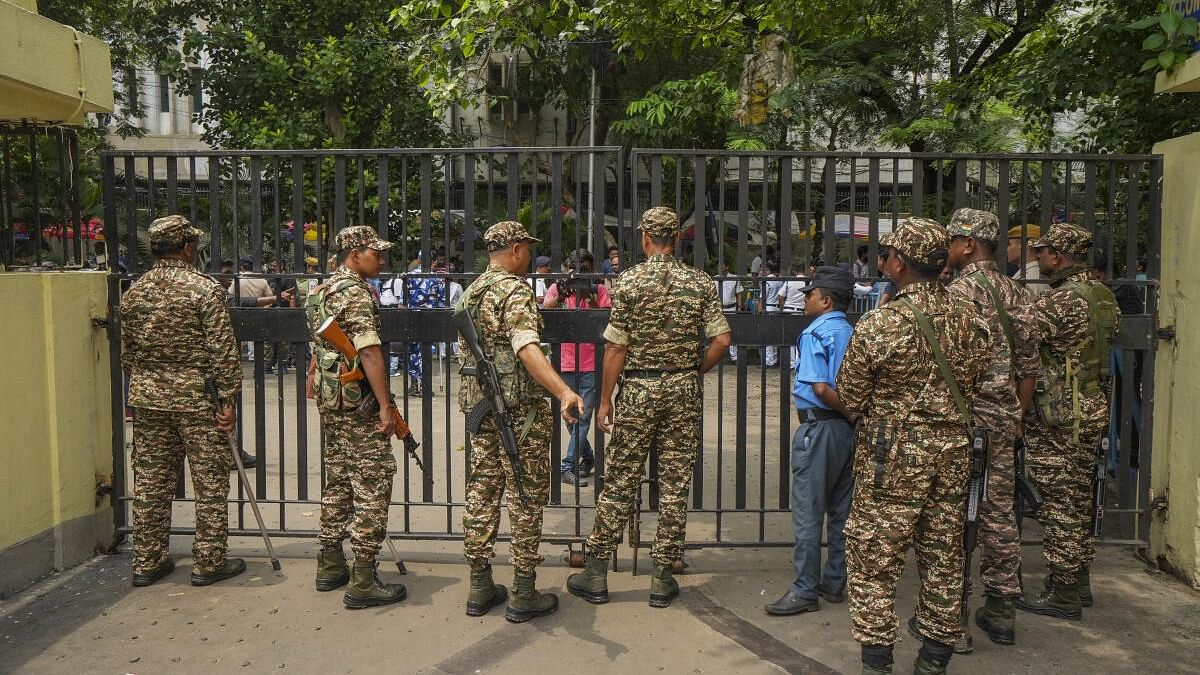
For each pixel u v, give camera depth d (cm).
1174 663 360
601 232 461
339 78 1167
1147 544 471
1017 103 640
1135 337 463
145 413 427
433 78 618
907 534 317
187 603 418
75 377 465
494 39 607
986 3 1137
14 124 464
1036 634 387
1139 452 470
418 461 452
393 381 1098
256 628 391
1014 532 371
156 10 1322
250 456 686
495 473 400
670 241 410
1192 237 436
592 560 420
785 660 363
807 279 458
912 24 1150
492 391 385
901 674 353
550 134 1756
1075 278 419
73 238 489
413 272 465
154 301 417
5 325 418
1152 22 437
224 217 972
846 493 410
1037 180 794
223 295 430
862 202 1225
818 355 394
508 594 423
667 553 411
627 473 411
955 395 316
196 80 1266
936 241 320
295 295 471
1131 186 461
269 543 455
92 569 461
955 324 319
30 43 406
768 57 623
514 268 401
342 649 371
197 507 435
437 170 686
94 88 459
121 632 387
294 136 1150
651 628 392
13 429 425
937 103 1086
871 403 327
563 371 635
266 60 1164
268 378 1086
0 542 418
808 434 402
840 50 1202
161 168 1454
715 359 411
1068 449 398
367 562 409
